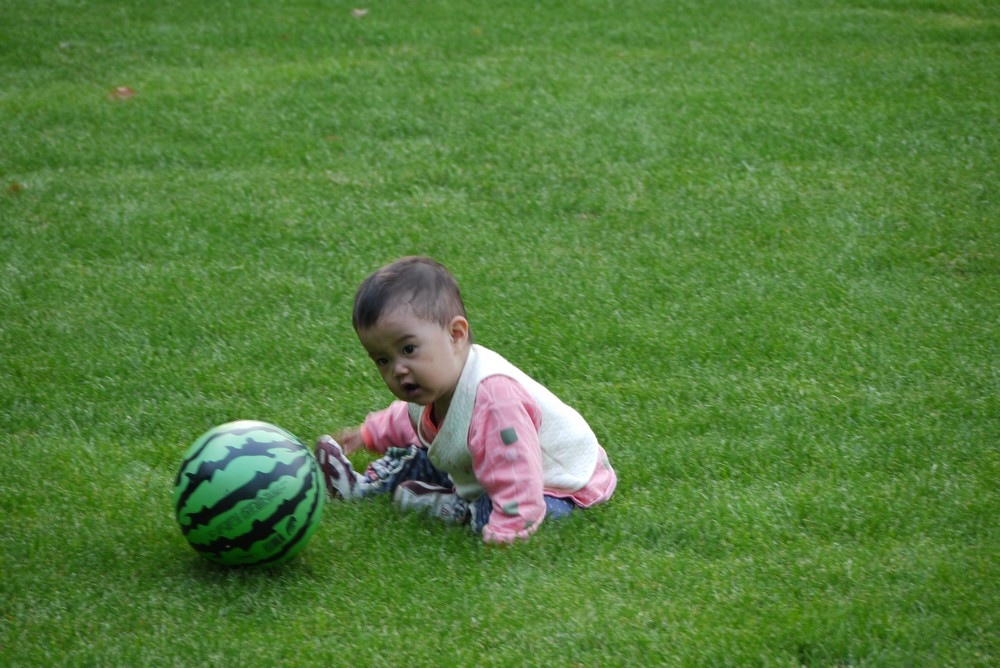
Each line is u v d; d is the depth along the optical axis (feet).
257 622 13.08
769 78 36.70
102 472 16.65
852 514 15.43
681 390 19.29
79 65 38.37
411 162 30.12
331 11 45.06
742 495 15.94
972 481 16.35
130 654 12.40
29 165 29.94
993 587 13.58
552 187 28.58
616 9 45.39
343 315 22.29
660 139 31.50
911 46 40.34
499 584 13.74
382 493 16.14
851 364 20.17
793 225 26.25
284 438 14.05
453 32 42.09
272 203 27.58
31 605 13.39
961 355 20.47
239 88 35.68
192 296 22.91
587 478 15.71
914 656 12.33
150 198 27.91
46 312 22.24
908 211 26.91
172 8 45.50
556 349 20.76
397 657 12.36
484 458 14.78
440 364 14.53
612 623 12.85
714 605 13.21
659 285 23.36
